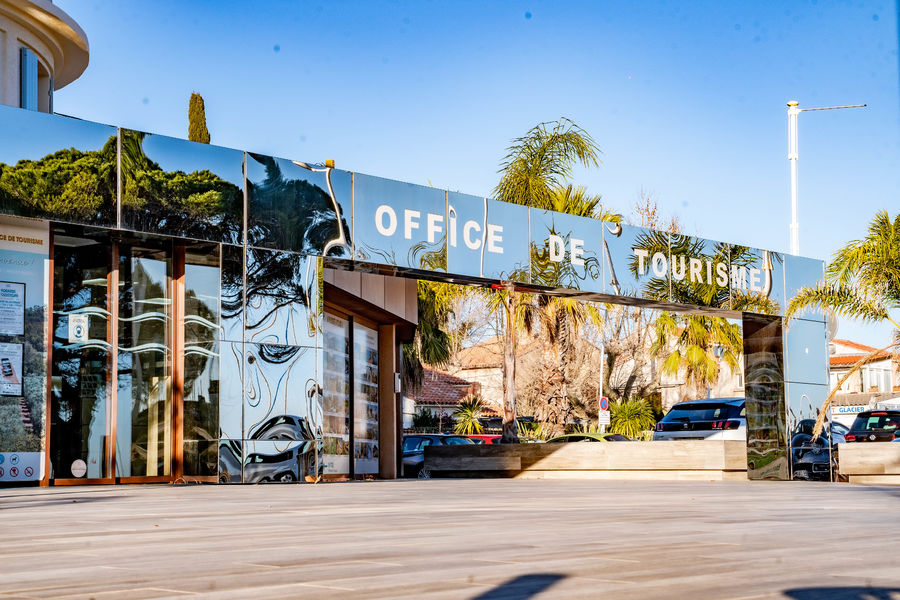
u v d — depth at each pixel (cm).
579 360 4900
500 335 4984
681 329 3766
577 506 802
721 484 1579
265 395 1464
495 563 369
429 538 483
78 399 1406
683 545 441
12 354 1341
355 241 1616
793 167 2786
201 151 1434
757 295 2284
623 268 2069
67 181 1302
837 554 401
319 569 353
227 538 491
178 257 1463
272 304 1488
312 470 1505
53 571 353
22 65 1814
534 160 2639
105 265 1440
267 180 1502
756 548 426
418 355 3594
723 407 2447
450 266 1762
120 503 870
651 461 2038
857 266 2161
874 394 6400
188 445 1434
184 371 1445
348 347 2011
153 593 295
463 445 2214
